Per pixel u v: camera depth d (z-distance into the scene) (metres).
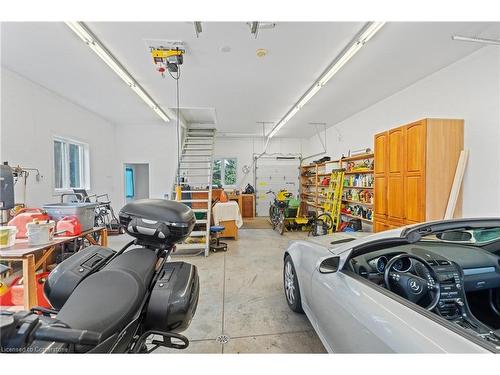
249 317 2.35
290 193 8.80
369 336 1.09
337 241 2.27
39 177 4.26
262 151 9.79
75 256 1.46
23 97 3.93
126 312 1.07
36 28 2.70
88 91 4.64
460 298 1.44
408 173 3.41
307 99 4.86
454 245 1.87
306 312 2.01
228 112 6.10
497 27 2.60
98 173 6.30
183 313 1.28
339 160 6.27
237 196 9.20
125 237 5.77
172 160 7.34
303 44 3.04
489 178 2.92
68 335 0.71
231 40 2.96
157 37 2.89
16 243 2.24
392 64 3.46
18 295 2.05
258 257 4.35
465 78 3.21
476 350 0.80
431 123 3.15
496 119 2.85
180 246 4.42
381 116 5.03
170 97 5.02
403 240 1.34
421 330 0.92
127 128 7.22
